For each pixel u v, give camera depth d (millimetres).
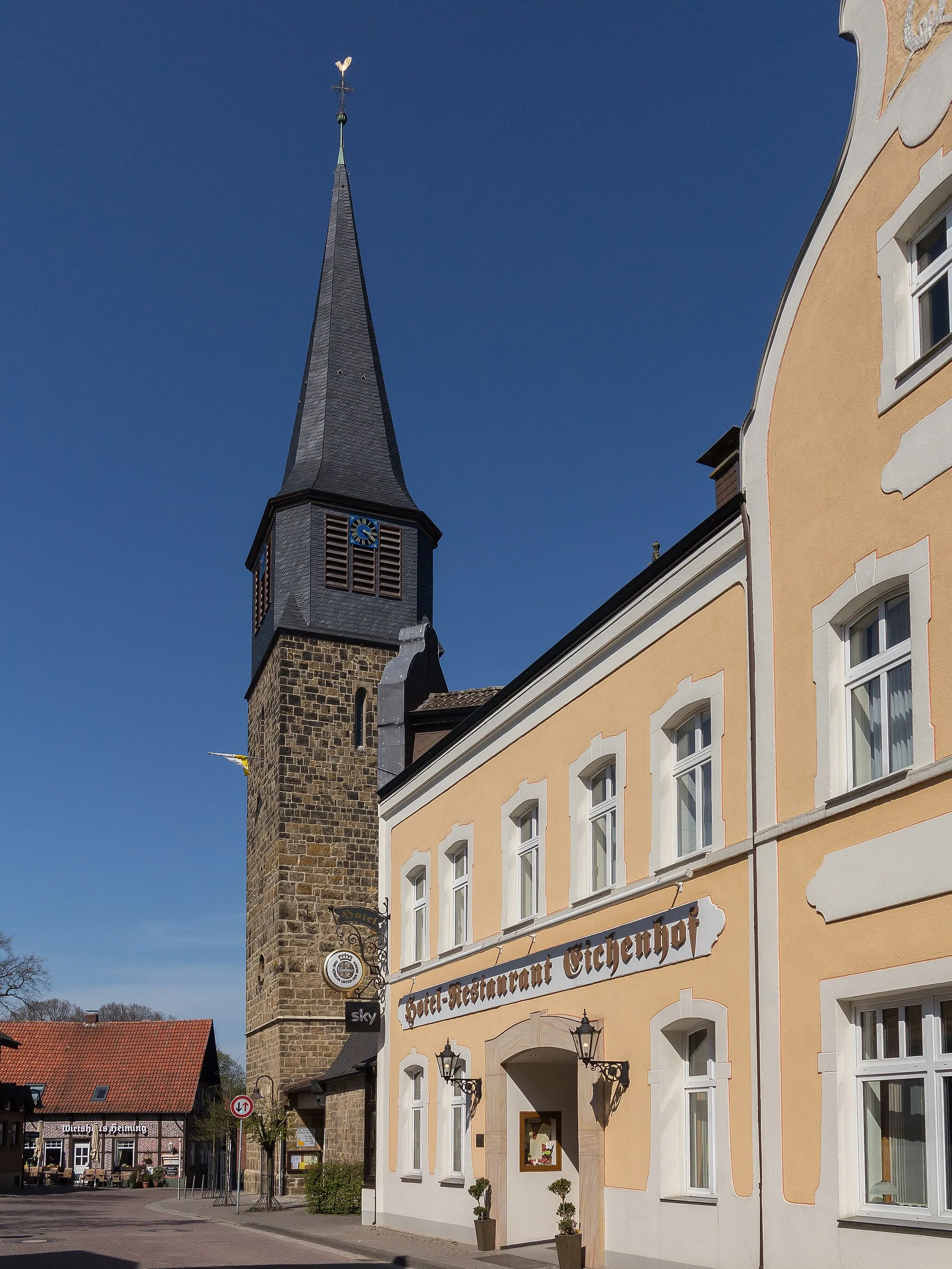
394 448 45594
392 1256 18391
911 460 10938
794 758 12203
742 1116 12492
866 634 11703
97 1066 71875
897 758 11070
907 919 10438
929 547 10594
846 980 11062
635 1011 14969
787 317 13008
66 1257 19734
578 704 17422
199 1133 67062
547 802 18219
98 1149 68500
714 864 13414
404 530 43375
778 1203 11648
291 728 40000
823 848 11578
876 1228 10297
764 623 12898
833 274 12336
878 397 11484
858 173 12125
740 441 13711
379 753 32844
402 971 24141
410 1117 23484
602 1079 15398
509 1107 18938
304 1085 36625
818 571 12102
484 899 20375
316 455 43719
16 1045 61312
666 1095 14133
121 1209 37344
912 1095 10438
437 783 23141
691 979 13766
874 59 12094
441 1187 21250
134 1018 120625
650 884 14812
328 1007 38250
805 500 12414
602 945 15953
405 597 42781
